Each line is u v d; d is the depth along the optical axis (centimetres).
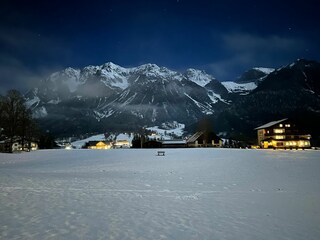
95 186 1945
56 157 6172
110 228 1028
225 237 958
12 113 8119
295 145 12962
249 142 15650
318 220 1151
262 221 1135
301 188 1886
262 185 2017
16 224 1050
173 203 1434
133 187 1919
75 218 1141
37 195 1578
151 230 1016
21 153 7894
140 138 16375
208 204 1416
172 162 4403
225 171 2984
